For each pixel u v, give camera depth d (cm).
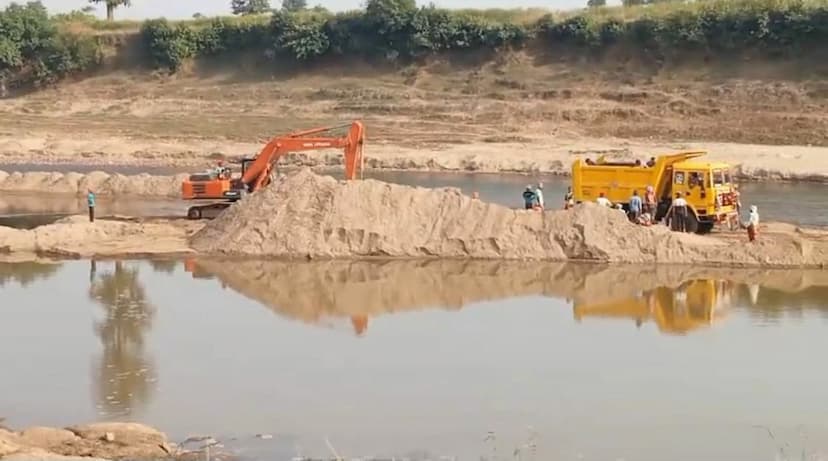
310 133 3959
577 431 1675
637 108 6538
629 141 6103
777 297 2666
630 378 1956
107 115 7562
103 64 8638
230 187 3934
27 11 8825
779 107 6312
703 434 1664
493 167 5531
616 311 2516
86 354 2111
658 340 2233
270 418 1733
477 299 2647
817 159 5316
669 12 7406
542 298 2659
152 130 6894
